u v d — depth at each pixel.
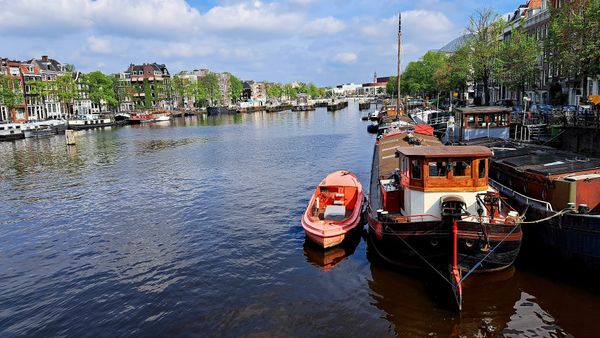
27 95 92.00
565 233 13.56
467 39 53.84
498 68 46.09
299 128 76.81
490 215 14.14
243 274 15.53
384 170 22.00
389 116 62.84
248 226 20.72
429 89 87.88
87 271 16.45
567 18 31.61
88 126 88.69
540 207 14.95
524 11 63.56
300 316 12.59
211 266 16.33
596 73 29.73
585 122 29.69
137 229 21.02
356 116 107.44
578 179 14.65
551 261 14.48
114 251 18.33
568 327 11.41
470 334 11.34
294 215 22.23
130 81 143.12
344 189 20.33
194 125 93.81
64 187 31.38
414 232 14.05
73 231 21.19
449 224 13.70
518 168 17.55
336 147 48.12
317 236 16.98
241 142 56.94
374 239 15.87
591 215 13.00
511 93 65.69
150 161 42.47
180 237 19.62
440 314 12.30
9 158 47.03
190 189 29.02
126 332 12.27
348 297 13.50
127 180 33.09
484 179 14.66
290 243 18.27
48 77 100.81
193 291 14.44
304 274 15.27
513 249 13.65
